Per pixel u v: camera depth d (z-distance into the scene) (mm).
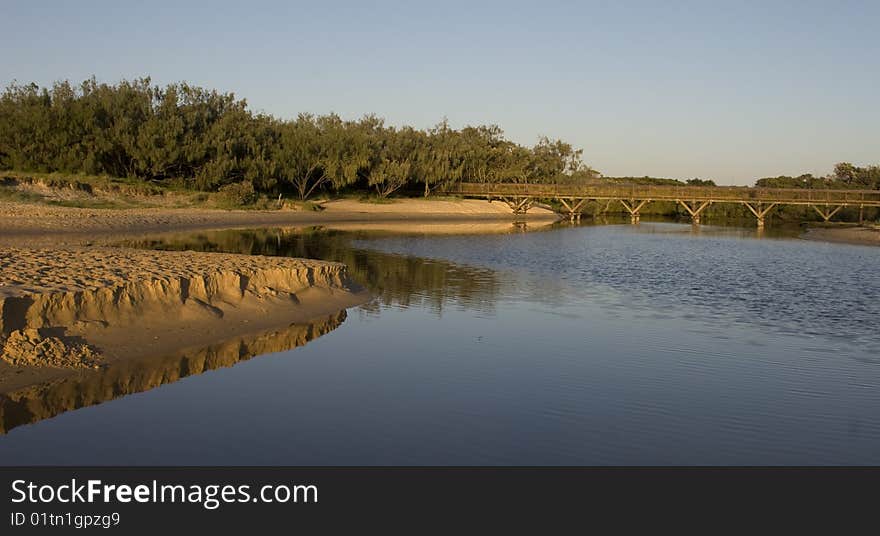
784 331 13891
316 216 56844
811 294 19172
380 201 70938
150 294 12711
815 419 8547
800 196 64438
